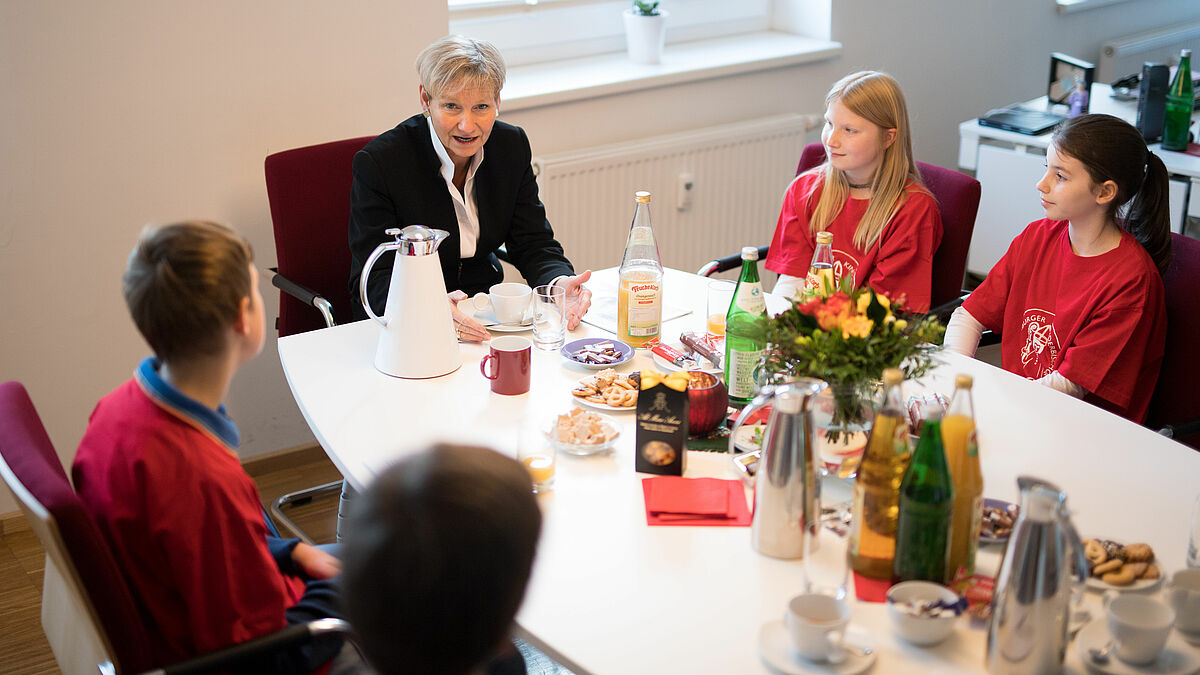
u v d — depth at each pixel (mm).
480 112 2303
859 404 1479
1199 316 2047
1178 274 2090
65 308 2646
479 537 739
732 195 3689
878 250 2508
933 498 1218
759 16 3980
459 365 1934
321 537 2701
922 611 1179
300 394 1811
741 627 1227
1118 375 2086
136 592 1329
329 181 2537
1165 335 2102
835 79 3914
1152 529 1409
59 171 2541
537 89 3195
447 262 2475
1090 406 1786
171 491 1287
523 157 2543
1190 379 2070
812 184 2609
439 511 742
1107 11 4711
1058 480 1534
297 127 2811
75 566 1216
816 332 1441
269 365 2955
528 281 2535
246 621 1339
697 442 1659
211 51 2635
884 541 1283
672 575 1321
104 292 2682
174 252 1279
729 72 3545
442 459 771
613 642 1199
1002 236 3500
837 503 1479
